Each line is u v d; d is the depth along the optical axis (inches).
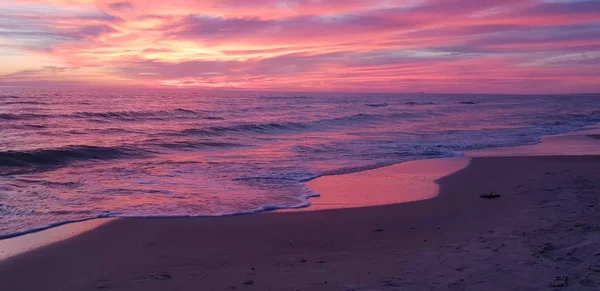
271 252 270.5
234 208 385.4
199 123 1210.0
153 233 312.5
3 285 220.7
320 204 402.6
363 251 266.7
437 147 849.5
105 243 289.7
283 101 2893.7
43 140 804.6
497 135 1099.9
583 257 215.3
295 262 248.4
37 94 2741.1
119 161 644.1
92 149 685.3
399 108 2389.3
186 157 688.4
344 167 612.1
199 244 288.5
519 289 188.7
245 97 3543.3
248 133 1044.5
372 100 3796.8
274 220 347.6
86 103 1950.1
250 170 577.9
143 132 969.5
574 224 281.3
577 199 376.5
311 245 284.4
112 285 218.7
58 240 294.4
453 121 1551.4
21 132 900.6
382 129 1217.4
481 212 362.9
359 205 398.3
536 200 390.0
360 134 1077.1
